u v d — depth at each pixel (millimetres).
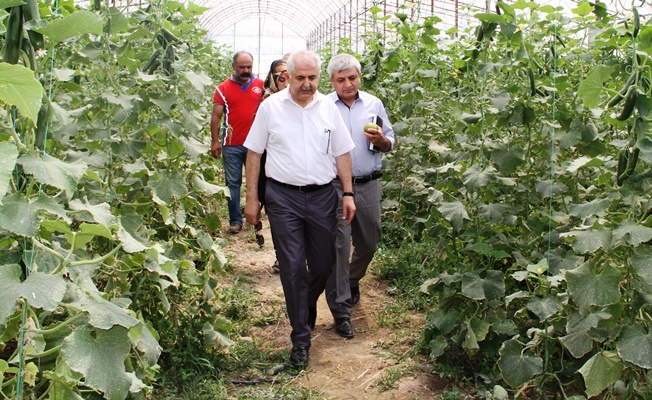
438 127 6996
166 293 3904
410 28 6426
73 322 2166
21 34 2018
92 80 4035
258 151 4133
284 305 5301
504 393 3240
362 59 7934
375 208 4898
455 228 3635
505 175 3887
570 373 3535
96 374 1928
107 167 3570
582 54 4746
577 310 3117
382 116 4871
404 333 4703
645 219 2871
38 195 1952
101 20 2029
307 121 4020
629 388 2908
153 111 3975
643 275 2607
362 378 4039
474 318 3727
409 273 5914
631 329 2762
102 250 3424
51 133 3141
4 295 1751
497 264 4211
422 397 3783
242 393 3764
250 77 6938
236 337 4504
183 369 3814
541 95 4074
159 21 4215
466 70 4379
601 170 3379
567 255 3611
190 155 3934
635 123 2797
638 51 3154
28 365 1878
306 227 4125
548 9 3799
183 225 3953
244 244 7191
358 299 5316
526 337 3820
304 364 4129
